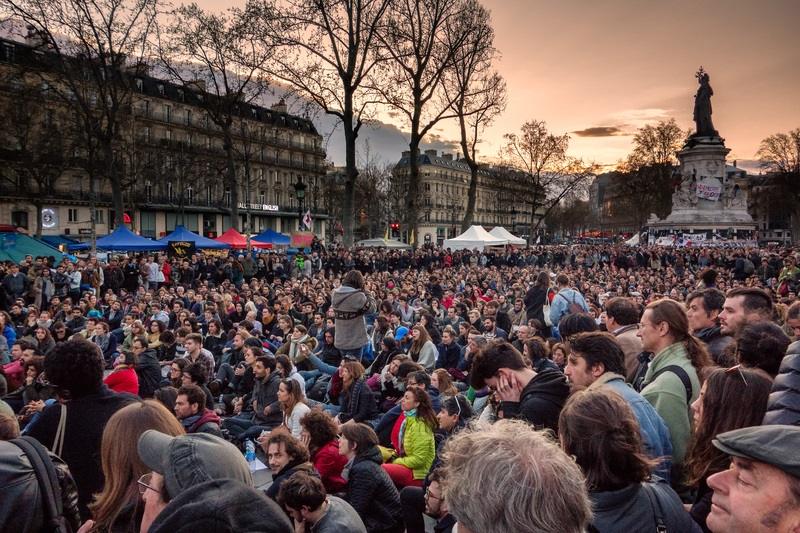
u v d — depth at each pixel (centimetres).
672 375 344
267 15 2809
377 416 747
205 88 3731
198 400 523
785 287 1738
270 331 1452
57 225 5375
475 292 1838
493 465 147
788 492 151
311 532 351
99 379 337
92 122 3328
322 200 8394
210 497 130
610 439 207
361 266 3158
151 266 2386
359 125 3178
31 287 1823
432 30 3228
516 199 7444
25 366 737
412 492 471
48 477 235
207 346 1181
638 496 207
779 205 7350
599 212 13525
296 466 438
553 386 323
